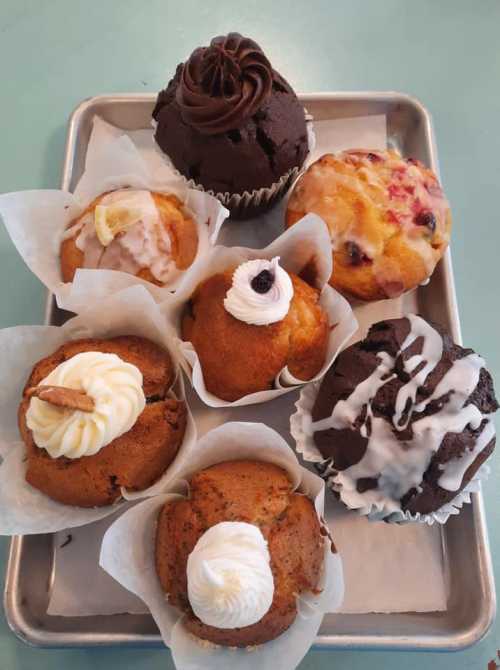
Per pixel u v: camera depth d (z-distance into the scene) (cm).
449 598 26
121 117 34
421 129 34
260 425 23
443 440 24
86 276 26
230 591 21
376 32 40
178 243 29
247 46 28
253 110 27
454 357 25
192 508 23
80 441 24
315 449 26
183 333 28
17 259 33
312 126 33
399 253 28
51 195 29
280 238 27
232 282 27
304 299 27
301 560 23
